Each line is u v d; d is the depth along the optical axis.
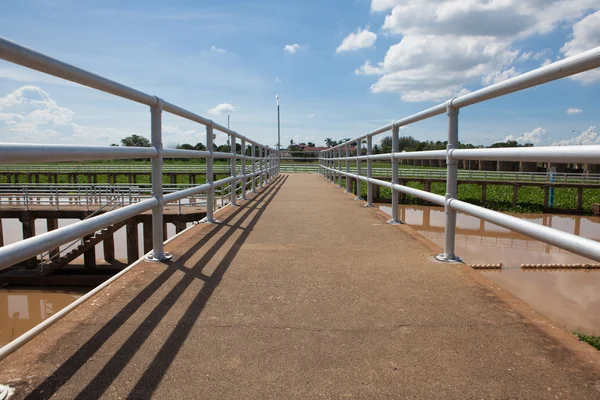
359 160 7.89
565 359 1.79
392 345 1.93
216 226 4.82
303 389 1.60
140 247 18.78
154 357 1.81
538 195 34.62
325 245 3.88
